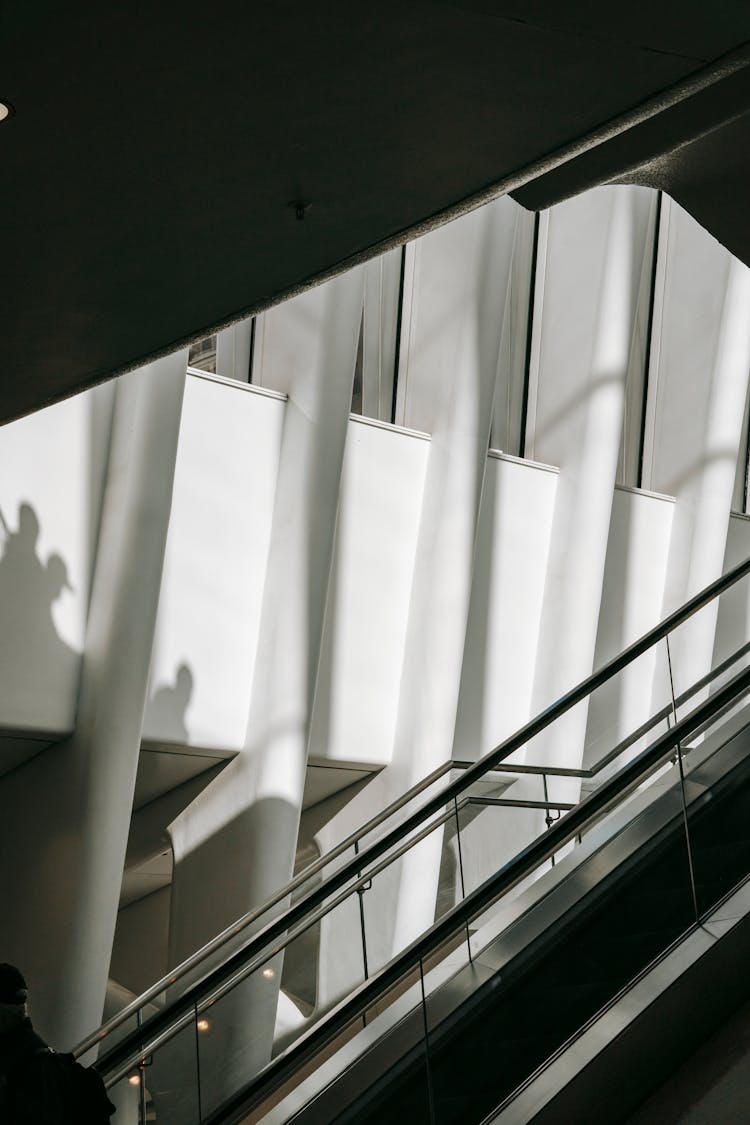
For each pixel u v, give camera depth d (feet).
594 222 49.14
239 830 37.65
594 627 47.24
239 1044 20.27
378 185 12.31
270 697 37.76
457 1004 18.58
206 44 9.99
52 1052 14.53
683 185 20.63
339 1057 18.63
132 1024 23.45
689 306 54.65
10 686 32.65
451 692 41.98
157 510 34.24
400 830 23.08
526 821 26.86
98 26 9.71
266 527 39.06
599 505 47.67
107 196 12.34
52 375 16.52
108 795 33.55
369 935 23.36
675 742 20.52
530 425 49.88
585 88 10.71
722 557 53.31
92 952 33.27
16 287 14.11
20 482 33.37
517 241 50.08
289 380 39.73
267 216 12.82
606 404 47.96
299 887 28.09
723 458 53.26
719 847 19.98
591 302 48.60
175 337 15.62
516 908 20.26
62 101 10.73
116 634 33.73
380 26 9.81
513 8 9.58
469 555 42.73
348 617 41.37
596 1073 16.71
